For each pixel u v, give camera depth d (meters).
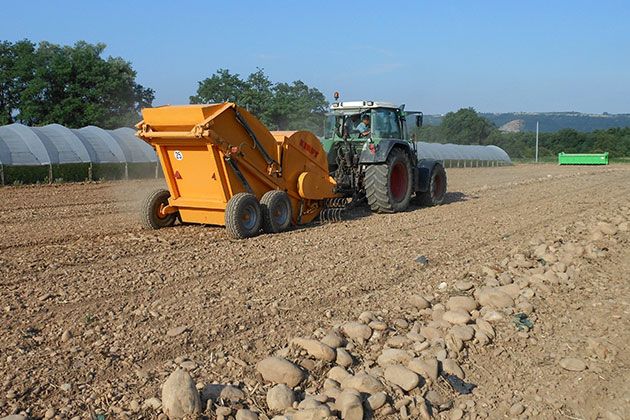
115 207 15.28
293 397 4.50
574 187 21.31
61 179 23.56
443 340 5.56
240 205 9.98
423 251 9.16
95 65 42.22
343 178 13.20
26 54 42.00
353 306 6.46
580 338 5.83
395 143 13.36
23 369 4.80
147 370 4.87
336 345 5.35
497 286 7.30
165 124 10.01
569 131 67.25
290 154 11.23
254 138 10.31
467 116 61.88
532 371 5.22
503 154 45.75
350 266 8.09
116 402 4.37
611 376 5.13
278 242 9.75
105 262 8.25
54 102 41.19
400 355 5.18
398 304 6.57
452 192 19.36
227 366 4.98
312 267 7.99
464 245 9.70
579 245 9.40
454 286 7.26
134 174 26.31
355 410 4.26
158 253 8.91
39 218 13.10
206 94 38.03
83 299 6.49
